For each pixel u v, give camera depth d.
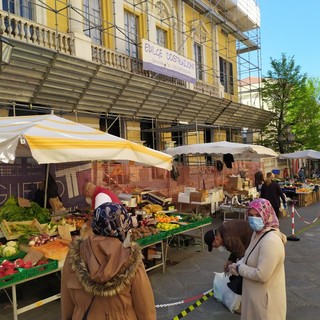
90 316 1.84
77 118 11.59
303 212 13.75
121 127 13.83
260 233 2.98
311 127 24.23
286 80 23.56
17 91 9.08
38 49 8.62
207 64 20.02
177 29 16.17
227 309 4.62
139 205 7.98
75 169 8.40
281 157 19.42
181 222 7.00
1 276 3.80
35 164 7.65
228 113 19.45
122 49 13.47
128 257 1.88
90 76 10.45
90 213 6.93
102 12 12.97
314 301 4.89
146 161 5.79
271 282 2.88
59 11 10.28
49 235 5.18
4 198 7.10
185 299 5.02
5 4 9.70
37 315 4.56
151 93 13.19
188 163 16.75
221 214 12.14
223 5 20.98
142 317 1.90
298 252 7.52
